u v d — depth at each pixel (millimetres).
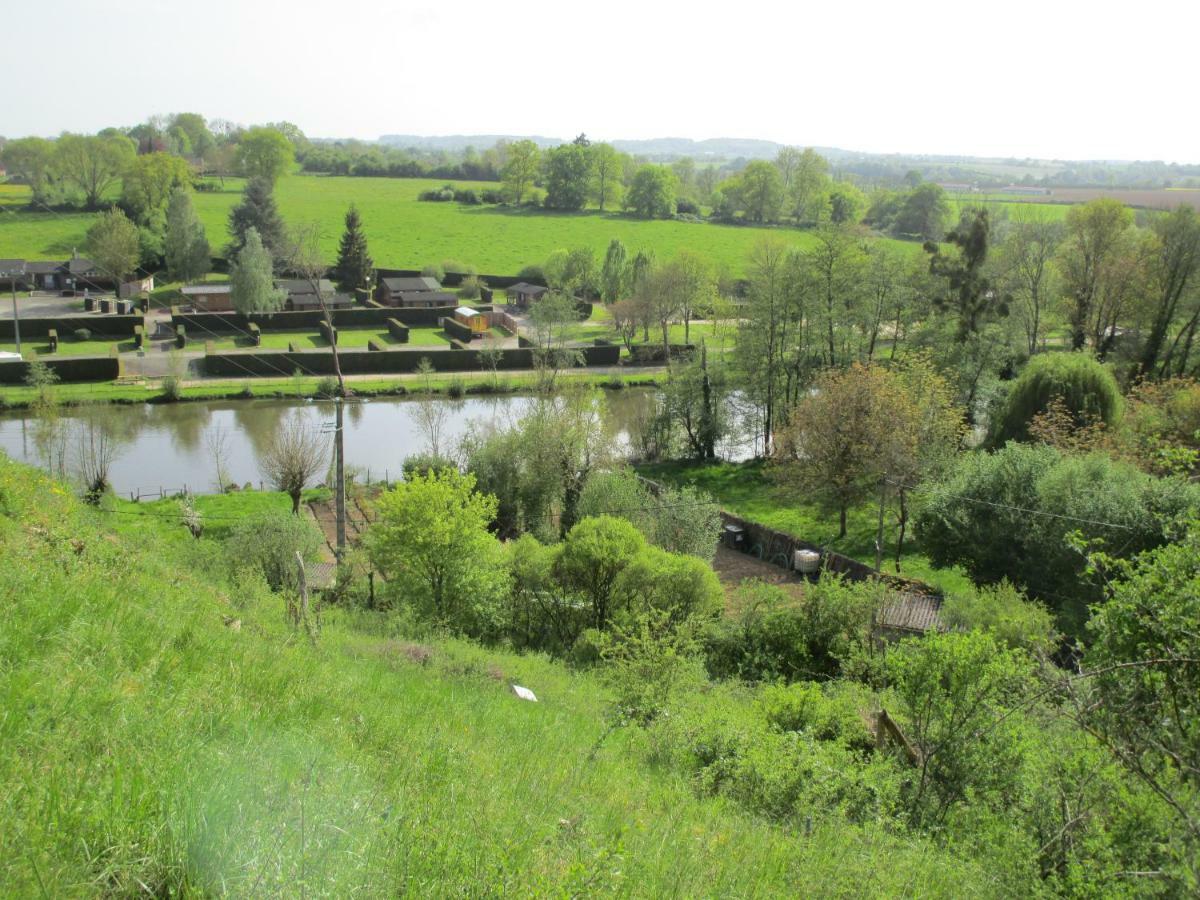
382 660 18656
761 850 9680
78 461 50750
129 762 6039
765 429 61406
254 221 118750
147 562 16984
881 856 10430
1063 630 28344
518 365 83312
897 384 45719
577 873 6094
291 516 32000
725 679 26531
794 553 42469
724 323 79312
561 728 15336
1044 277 71062
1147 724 10141
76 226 130250
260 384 72312
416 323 102750
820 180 167625
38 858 4633
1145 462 36562
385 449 60594
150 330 90688
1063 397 43844
